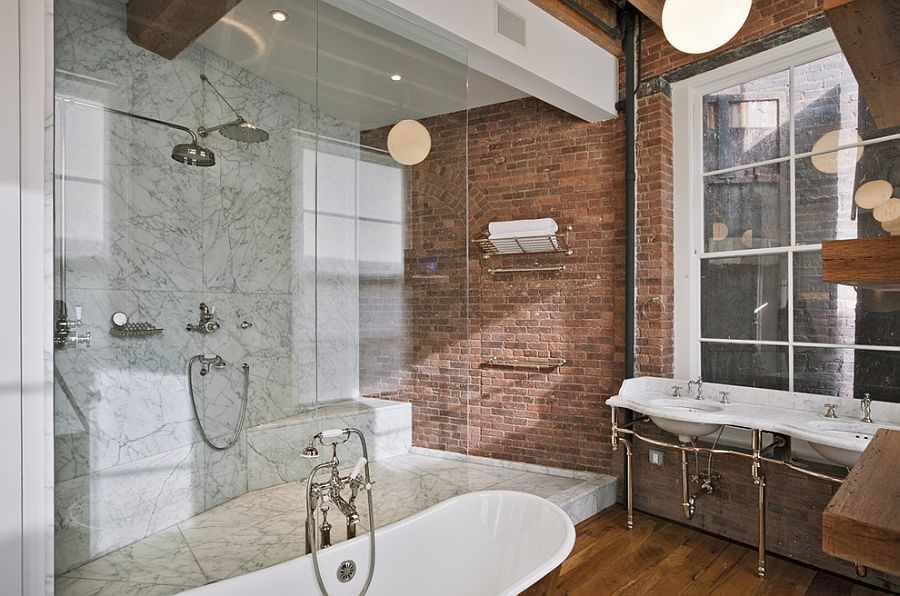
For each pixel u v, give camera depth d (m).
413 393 3.06
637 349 4.30
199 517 2.71
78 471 2.29
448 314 3.19
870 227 3.26
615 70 4.39
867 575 3.11
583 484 4.30
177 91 2.49
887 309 3.20
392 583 2.58
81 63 2.22
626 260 4.31
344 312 2.84
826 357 3.45
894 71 0.64
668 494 4.07
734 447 3.63
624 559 3.44
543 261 4.87
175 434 2.65
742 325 3.86
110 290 2.37
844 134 3.37
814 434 2.83
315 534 2.41
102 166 2.30
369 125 2.91
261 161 2.70
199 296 2.70
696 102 4.11
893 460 0.70
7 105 1.85
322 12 2.74
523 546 2.71
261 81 2.66
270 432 2.81
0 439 1.83
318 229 2.78
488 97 4.99
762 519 3.22
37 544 1.91
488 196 5.18
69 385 2.25
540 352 4.88
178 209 2.57
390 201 2.98
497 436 5.08
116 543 2.41
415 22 2.97
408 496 2.99
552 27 3.74
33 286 1.91
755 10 3.66
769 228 3.72
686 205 4.13
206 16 2.51
